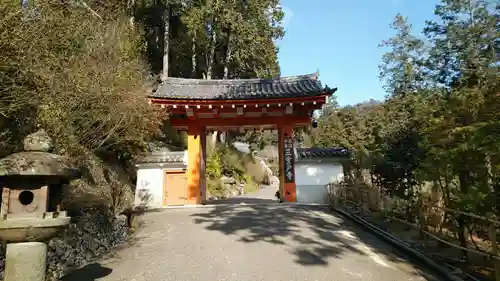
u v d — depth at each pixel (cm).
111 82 928
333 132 3244
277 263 672
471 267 612
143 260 705
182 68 3114
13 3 575
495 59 1430
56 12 746
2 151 704
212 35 2756
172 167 1603
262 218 1114
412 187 1109
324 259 696
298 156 1611
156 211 1373
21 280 402
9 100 653
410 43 1995
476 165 586
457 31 1611
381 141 1496
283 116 1622
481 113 627
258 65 2942
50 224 407
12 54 578
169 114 1523
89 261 700
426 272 625
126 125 1046
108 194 1004
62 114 788
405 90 2031
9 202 414
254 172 3559
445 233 794
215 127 1684
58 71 779
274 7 2784
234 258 707
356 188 1184
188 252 756
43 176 420
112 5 1467
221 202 1794
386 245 806
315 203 1516
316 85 1605
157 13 2591
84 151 930
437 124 707
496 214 545
